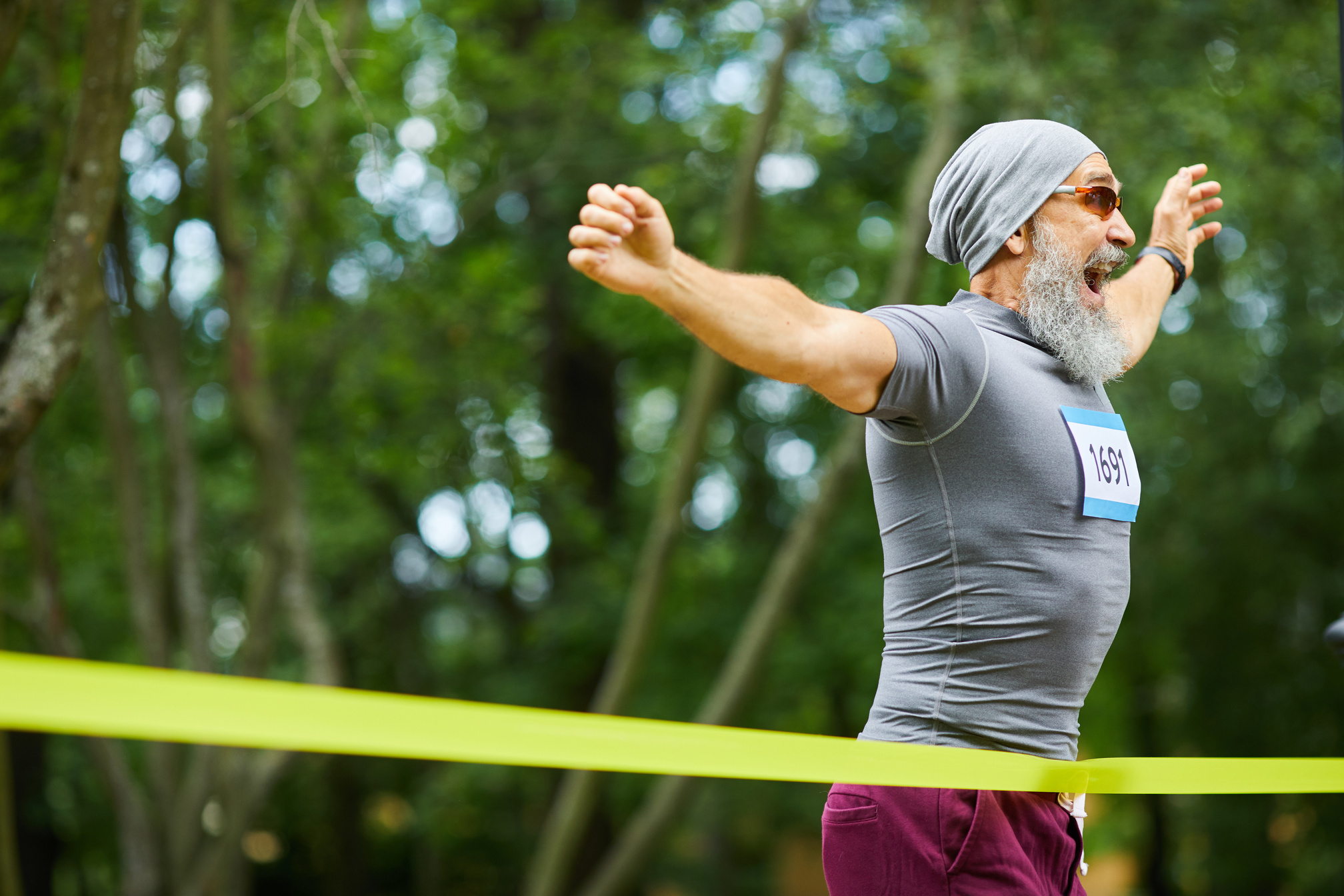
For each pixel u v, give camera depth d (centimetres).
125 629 2697
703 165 2100
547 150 2281
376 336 1914
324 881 4494
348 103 1639
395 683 3159
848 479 1811
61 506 2122
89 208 748
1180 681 2902
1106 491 448
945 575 439
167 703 271
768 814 3284
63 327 737
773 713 2928
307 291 1920
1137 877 4128
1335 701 2561
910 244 1750
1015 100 1673
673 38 2120
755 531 3012
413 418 2050
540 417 2588
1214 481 2436
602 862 2764
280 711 285
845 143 1958
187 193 1488
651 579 1877
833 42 1798
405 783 3719
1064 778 439
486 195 2180
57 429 1977
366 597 2912
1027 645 435
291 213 1678
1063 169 463
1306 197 1833
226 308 1566
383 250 1916
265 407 1636
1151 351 2386
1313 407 2208
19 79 1485
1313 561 2489
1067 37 1794
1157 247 663
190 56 1503
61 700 260
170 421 1695
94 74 743
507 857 3812
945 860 434
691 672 2786
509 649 2981
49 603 1625
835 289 2355
